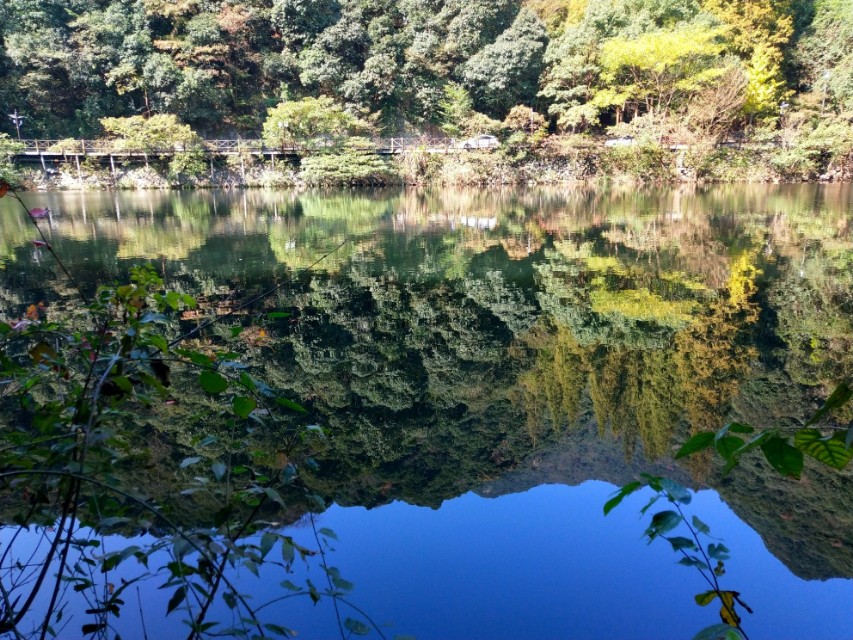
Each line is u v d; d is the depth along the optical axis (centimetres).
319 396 317
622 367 366
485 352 396
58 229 966
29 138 1855
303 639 149
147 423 253
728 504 213
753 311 476
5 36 1805
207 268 660
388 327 450
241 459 228
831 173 1991
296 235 912
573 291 562
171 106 1952
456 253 771
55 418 97
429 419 294
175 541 83
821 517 201
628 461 251
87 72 1866
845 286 553
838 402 55
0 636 92
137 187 1833
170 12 2014
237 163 1934
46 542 166
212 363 107
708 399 311
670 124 1989
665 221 1062
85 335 108
